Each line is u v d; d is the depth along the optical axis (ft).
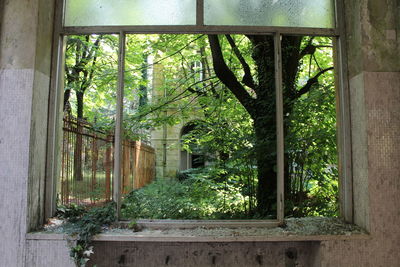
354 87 9.30
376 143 8.70
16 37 8.78
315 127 13.60
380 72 8.86
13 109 8.61
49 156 9.59
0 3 8.89
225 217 13.55
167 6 9.95
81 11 10.01
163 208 15.15
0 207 8.50
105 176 19.98
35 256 8.48
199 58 25.80
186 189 21.71
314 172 13.60
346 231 8.82
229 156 16.22
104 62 31.12
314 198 13.83
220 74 15.35
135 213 14.62
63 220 9.61
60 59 10.02
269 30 9.87
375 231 8.57
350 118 9.55
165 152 54.60
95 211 9.64
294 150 13.05
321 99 13.47
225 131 16.22
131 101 36.70
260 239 8.63
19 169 8.53
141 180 36.06
